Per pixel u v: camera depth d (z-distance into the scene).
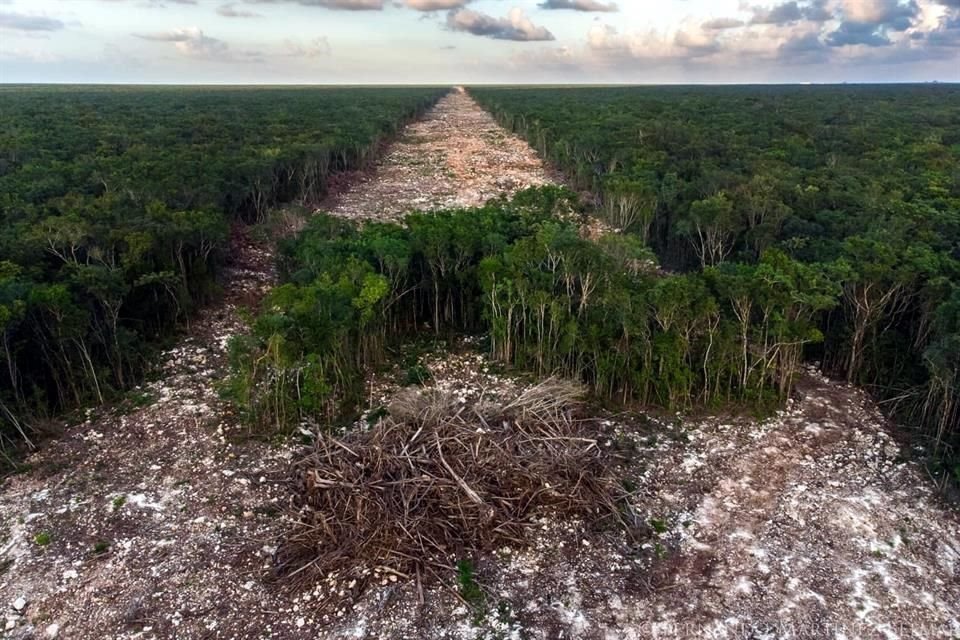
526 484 13.64
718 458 15.70
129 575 12.02
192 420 17.06
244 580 11.90
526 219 26.17
